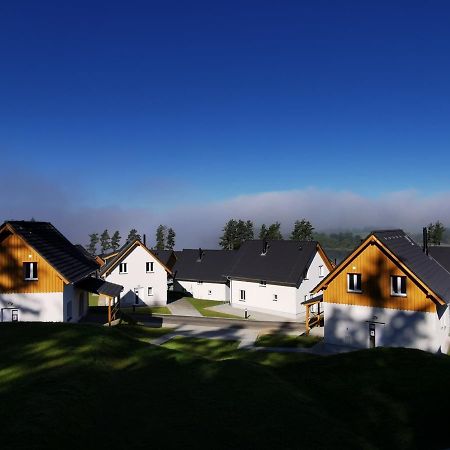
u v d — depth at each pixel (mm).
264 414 13375
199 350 30297
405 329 28500
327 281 31875
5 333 22047
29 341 20344
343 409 15305
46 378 15195
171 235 150250
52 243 37281
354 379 17672
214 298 65188
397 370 18297
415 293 28078
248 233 140000
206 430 12227
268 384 16188
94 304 57312
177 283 71312
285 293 50312
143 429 12227
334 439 12141
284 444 11586
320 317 43844
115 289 39812
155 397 14648
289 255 53531
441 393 15984
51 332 22047
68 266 35062
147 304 56781
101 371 16844
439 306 28422
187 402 14227
